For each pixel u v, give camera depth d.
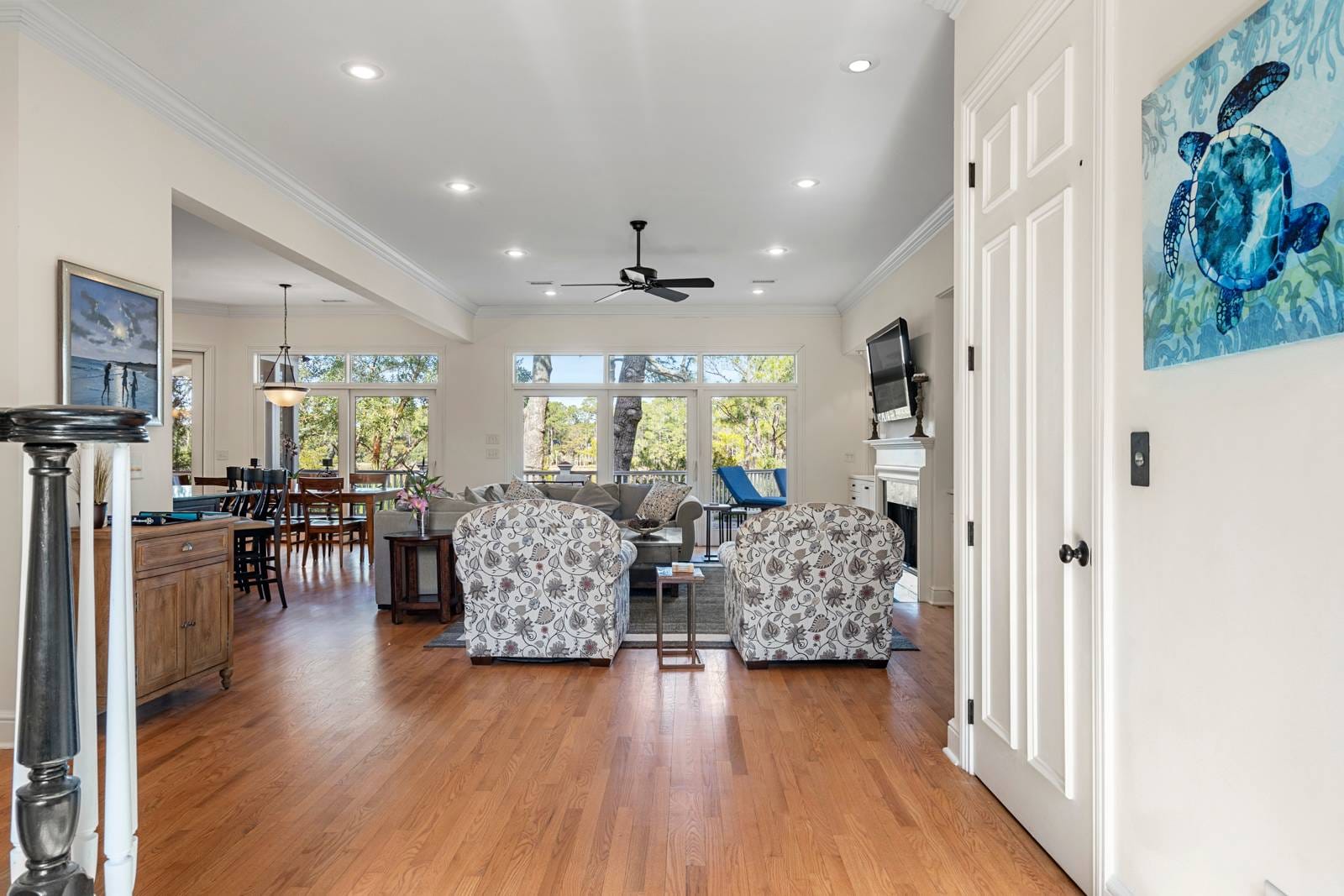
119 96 3.25
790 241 6.02
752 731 3.05
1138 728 1.67
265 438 9.03
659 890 1.94
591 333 8.76
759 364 8.79
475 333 8.82
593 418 8.82
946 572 5.69
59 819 1.14
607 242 6.03
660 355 8.81
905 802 2.42
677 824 2.28
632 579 6.21
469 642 3.97
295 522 8.22
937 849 2.13
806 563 3.80
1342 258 1.08
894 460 6.59
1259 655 1.31
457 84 3.41
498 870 2.03
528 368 8.85
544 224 5.55
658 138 4.00
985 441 2.50
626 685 3.64
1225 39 1.33
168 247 3.56
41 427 1.11
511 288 7.79
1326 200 1.11
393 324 8.95
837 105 3.63
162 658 3.13
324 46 3.09
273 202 4.50
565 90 3.47
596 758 2.77
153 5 2.80
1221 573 1.40
